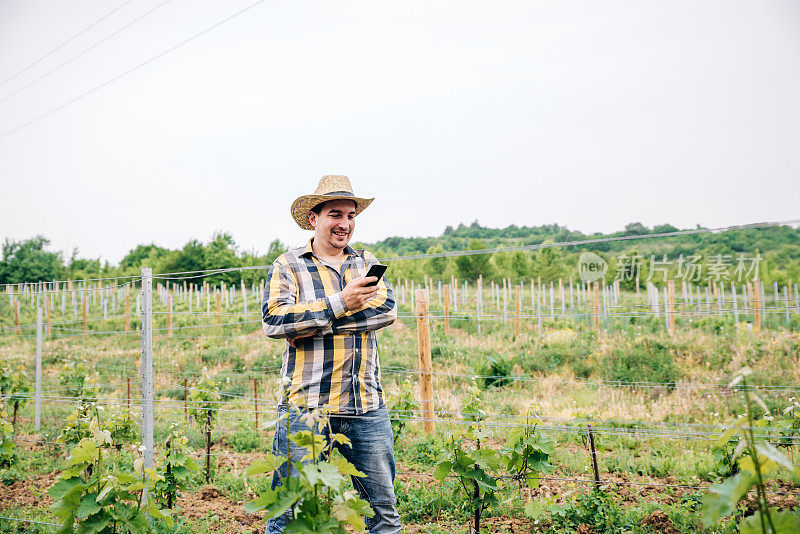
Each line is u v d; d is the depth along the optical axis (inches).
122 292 1022.4
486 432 145.3
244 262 1446.9
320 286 125.9
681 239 1054.4
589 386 384.5
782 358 378.3
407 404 286.0
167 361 553.0
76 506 109.7
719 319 546.0
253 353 558.6
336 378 117.2
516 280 1206.9
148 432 160.6
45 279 1550.2
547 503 175.0
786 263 792.3
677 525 165.0
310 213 131.6
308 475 84.4
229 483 228.8
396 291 846.5
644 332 537.6
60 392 420.5
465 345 545.6
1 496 221.8
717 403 306.2
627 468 232.4
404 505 189.2
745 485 76.3
